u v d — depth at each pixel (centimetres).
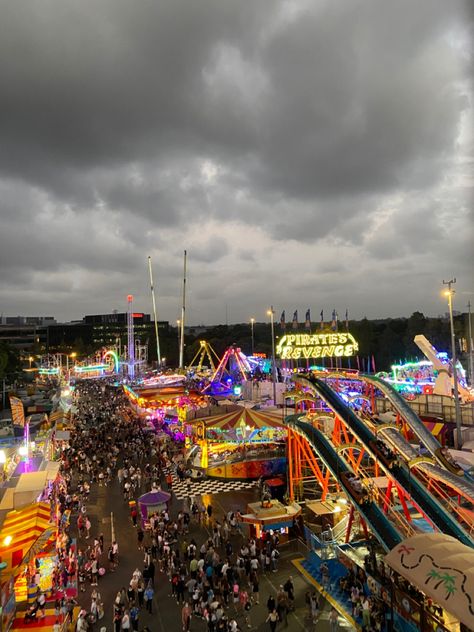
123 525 3772
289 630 2372
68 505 4038
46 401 7731
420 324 14688
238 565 2881
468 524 2955
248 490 4531
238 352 9600
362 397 5547
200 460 5144
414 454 3388
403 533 3016
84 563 3134
